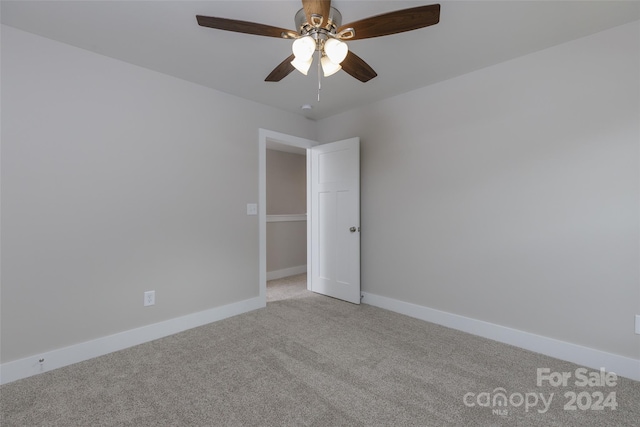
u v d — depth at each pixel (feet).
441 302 8.96
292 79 8.68
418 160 9.43
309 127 12.31
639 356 6.08
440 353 7.18
